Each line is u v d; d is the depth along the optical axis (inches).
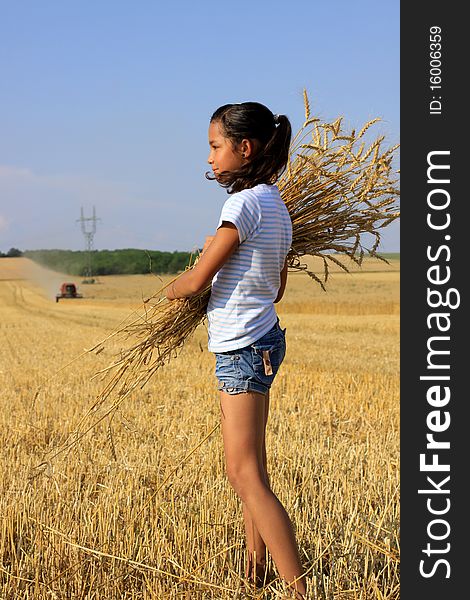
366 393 406.3
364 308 1672.0
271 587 139.1
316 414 346.3
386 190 154.6
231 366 134.4
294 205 152.6
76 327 1237.1
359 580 142.6
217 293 136.1
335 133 149.7
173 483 199.3
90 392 411.5
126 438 274.8
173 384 443.2
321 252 159.6
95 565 149.2
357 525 162.6
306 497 188.2
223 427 136.6
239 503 178.7
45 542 159.2
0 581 149.5
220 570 149.4
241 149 137.5
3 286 3944.4
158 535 157.5
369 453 246.8
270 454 246.1
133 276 4677.7
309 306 1723.7
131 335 151.1
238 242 132.3
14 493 193.0
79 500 185.9
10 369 564.7
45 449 266.1
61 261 5098.4
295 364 594.6
